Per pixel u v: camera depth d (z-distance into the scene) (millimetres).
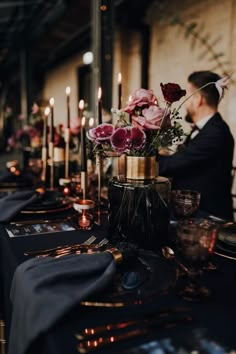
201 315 664
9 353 791
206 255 745
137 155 1007
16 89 11789
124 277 776
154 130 986
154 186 994
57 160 1911
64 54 6781
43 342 629
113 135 961
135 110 1022
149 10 3887
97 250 940
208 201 1967
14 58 9133
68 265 789
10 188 1961
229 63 2891
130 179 1021
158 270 831
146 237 1009
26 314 687
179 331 604
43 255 943
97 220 1317
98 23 2309
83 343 578
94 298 709
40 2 4891
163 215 1020
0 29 6742
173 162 1975
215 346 559
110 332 607
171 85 929
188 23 3309
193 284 770
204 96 2016
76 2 3939
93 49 2408
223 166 1977
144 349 549
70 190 1684
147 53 3959
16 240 1087
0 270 1186
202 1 3107
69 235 1142
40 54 7402
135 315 661
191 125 2166
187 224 773
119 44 4395
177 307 690
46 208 1392
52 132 1780
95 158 1191
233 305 704
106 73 2387
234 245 964
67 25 5090
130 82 4387
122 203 1018
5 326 1132
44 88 8750
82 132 1215
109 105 2420
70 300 656
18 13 5570
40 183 2096
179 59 3482
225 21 2885
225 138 1955
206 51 3119
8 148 3432
